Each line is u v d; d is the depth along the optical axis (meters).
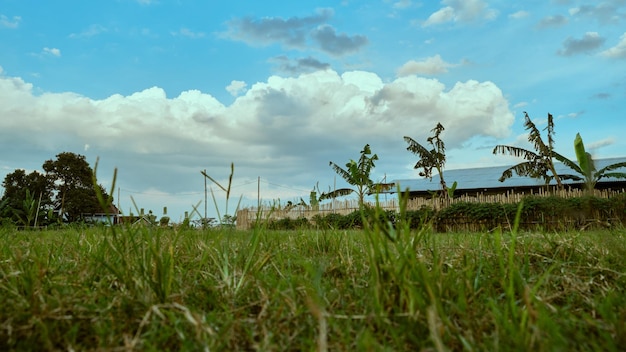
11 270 1.81
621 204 11.04
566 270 1.95
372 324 1.23
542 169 17.47
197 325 1.11
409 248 1.34
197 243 2.53
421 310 1.18
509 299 1.26
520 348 0.99
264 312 1.31
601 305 1.36
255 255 2.29
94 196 30.73
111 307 1.36
